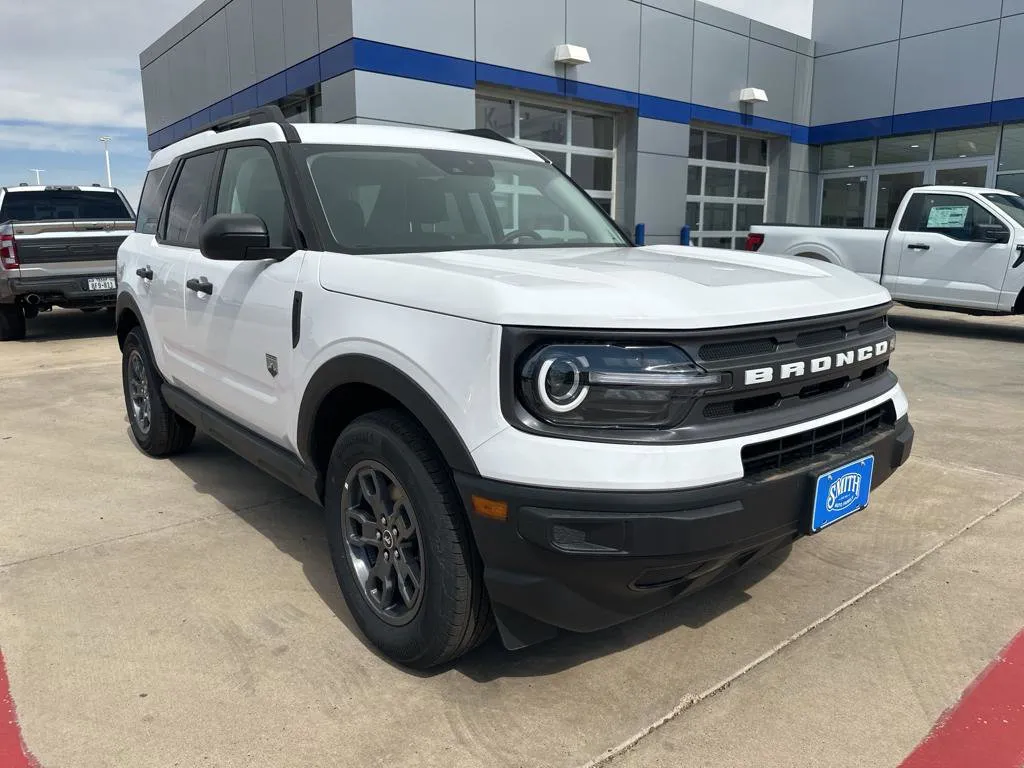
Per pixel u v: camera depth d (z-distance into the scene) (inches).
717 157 633.0
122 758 83.2
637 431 78.8
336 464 105.3
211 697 93.9
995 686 96.6
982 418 223.3
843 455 93.5
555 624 84.5
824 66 666.2
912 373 289.4
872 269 404.8
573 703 93.1
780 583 124.3
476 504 82.2
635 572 79.2
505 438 80.0
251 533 143.9
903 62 613.6
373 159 128.0
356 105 403.2
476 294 84.3
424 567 91.4
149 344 173.5
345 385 102.6
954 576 126.2
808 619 113.1
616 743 85.8
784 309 88.7
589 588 81.0
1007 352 337.4
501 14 451.5
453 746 85.2
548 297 80.8
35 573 127.0
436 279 90.4
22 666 100.0
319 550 136.5
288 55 461.7
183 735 87.0
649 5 531.8
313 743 85.7
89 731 87.5
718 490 79.2
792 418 87.8
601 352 78.3
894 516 151.1
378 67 406.9
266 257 114.0
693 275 96.5
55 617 112.6
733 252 130.8
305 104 471.2
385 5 403.9
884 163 652.1
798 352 88.9
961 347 352.2
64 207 448.1
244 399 127.6
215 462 187.5
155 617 112.8
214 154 149.4
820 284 101.4
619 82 523.2
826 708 92.4
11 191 432.8
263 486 170.1
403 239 119.3
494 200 137.8
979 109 574.2
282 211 121.2
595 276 91.0
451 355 84.8
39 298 374.3
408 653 96.7
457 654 95.0
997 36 558.3
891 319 459.2
